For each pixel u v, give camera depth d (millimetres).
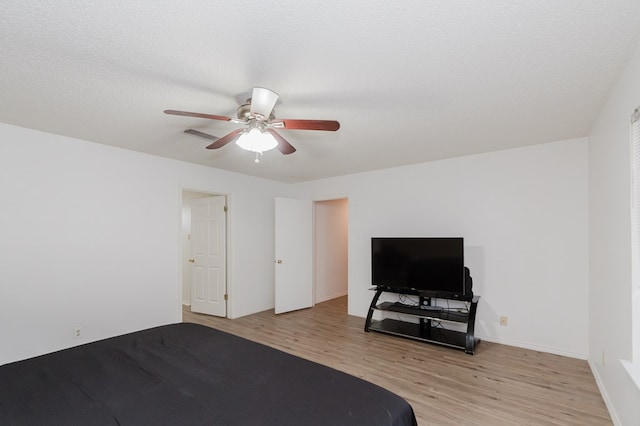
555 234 3221
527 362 2986
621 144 1884
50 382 1395
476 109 2365
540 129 2830
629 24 1399
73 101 2213
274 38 1508
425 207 4098
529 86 2002
